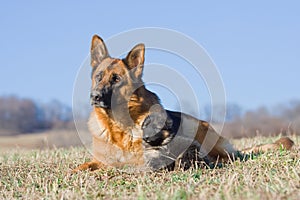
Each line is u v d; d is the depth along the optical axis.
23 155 11.77
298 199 5.95
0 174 9.06
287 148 10.26
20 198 7.39
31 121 38.50
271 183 7.14
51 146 14.22
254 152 10.40
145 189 7.33
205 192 6.65
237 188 6.83
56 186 7.68
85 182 7.95
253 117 18.80
